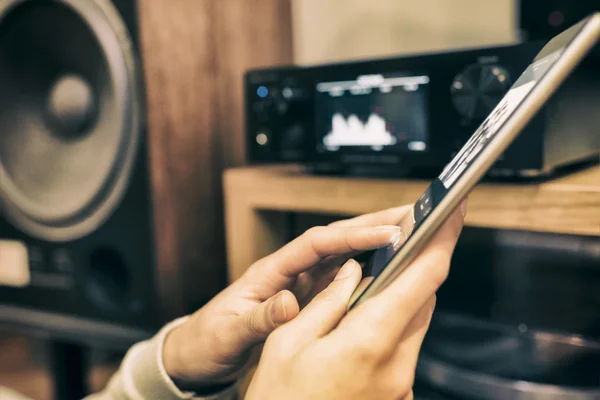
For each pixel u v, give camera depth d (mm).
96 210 757
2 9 759
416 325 326
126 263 748
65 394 881
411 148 550
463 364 587
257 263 417
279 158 641
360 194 568
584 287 681
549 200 459
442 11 1163
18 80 804
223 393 465
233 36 850
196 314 451
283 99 626
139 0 695
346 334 290
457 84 501
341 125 594
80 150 773
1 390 650
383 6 1102
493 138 271
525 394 531
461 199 280
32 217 797
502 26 1217
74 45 751
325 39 1096
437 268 302
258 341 388
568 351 604
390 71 555
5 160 811
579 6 837
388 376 311
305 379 285
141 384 463
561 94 492
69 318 795
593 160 607
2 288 847
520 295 703
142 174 720
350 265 335
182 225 758
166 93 734
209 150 797
